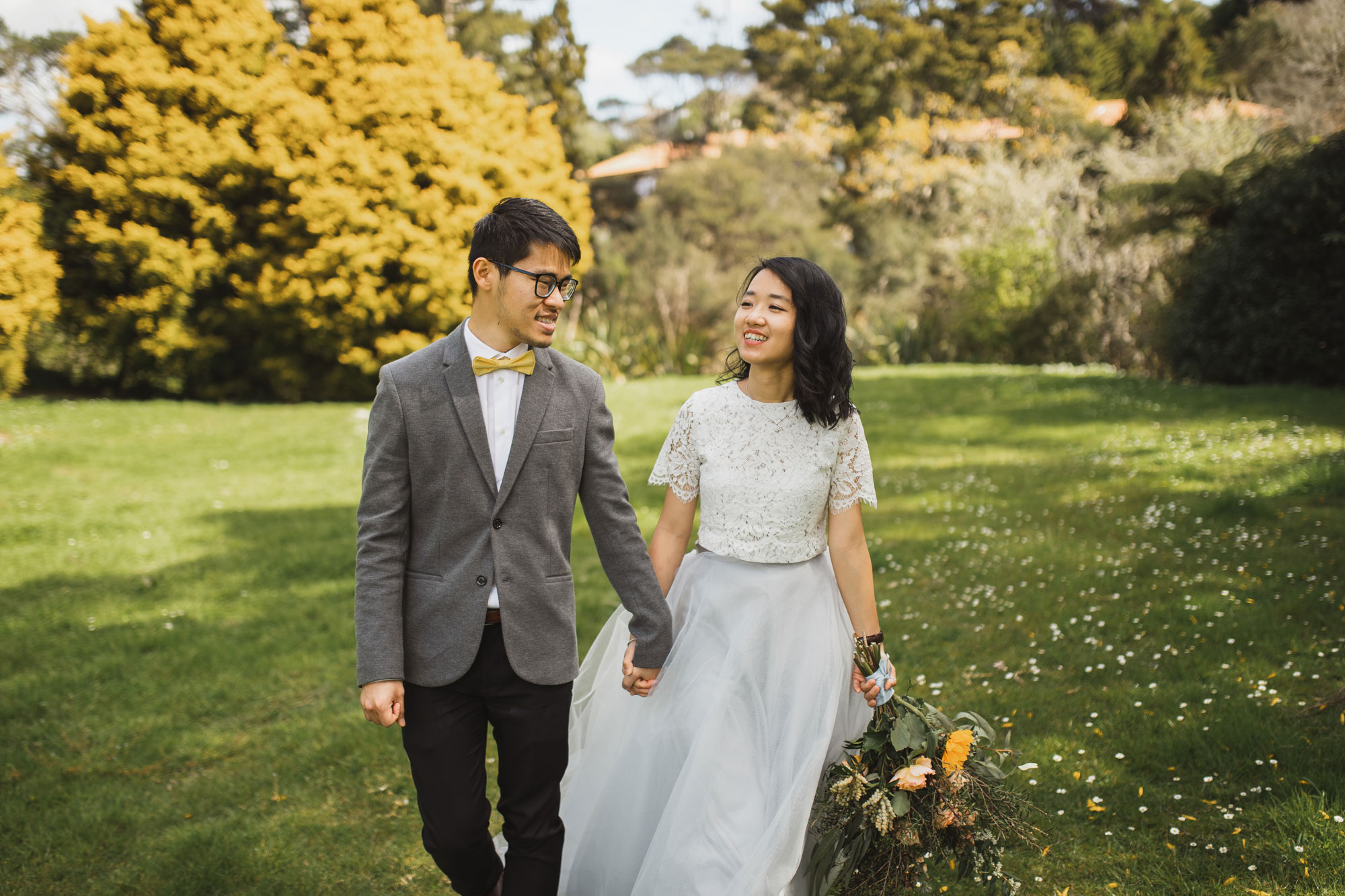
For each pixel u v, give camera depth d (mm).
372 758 3244
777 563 2268
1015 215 21047
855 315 26594
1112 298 16516
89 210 15531
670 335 21312
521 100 18938
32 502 7676
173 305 15484
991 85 30953
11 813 2914
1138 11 32812
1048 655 3906
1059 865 2430
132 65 15156
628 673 2186
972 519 6367
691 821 1987
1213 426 9180
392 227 15461
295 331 15930
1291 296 12227
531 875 2045
